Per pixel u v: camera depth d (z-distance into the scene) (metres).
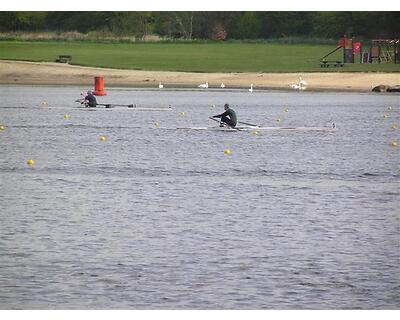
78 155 176.25
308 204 122.75
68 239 100.50
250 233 104.00
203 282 84.81
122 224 108.62
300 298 81.00
